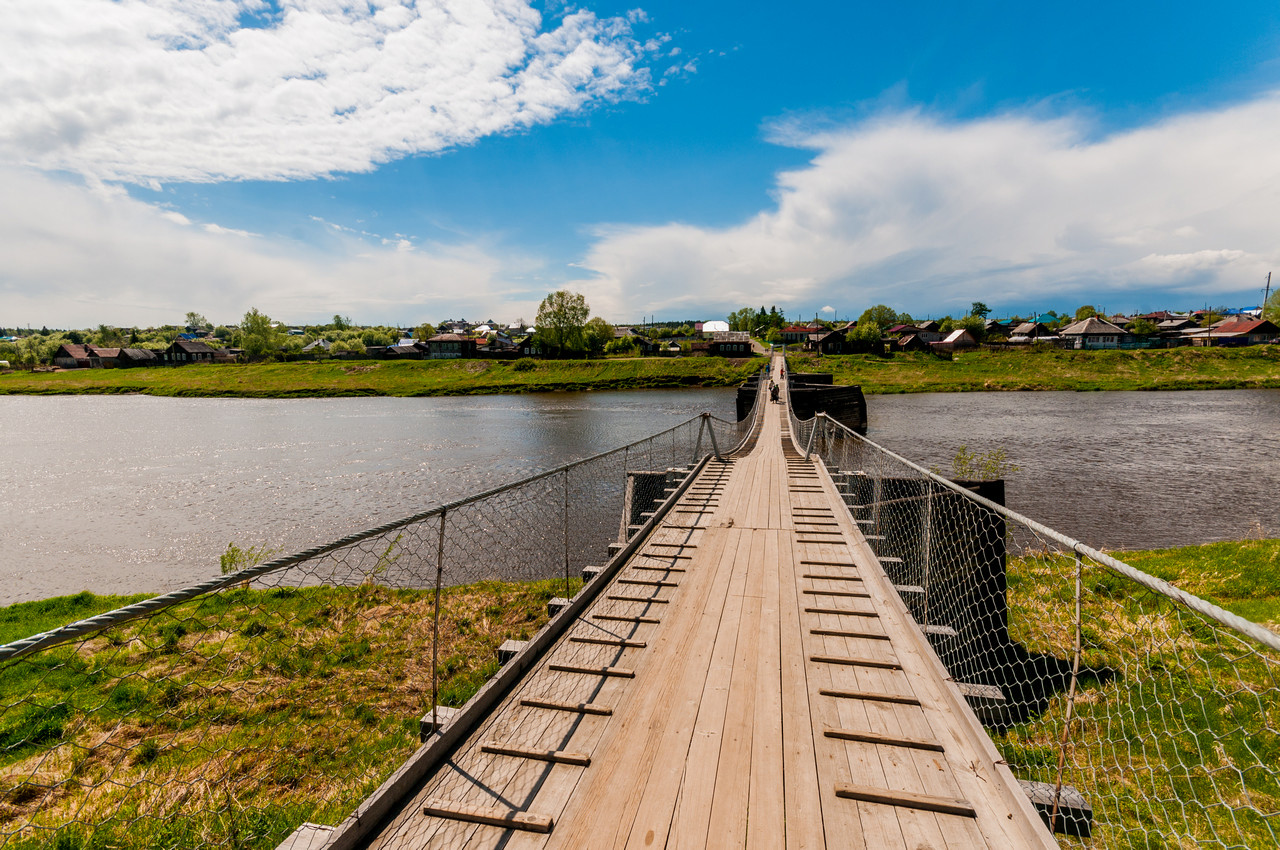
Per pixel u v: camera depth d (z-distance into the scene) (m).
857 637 4.09
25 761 4.86
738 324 136.50
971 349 65.81
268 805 4.26
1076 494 15.74
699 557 5.86
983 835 2.38
